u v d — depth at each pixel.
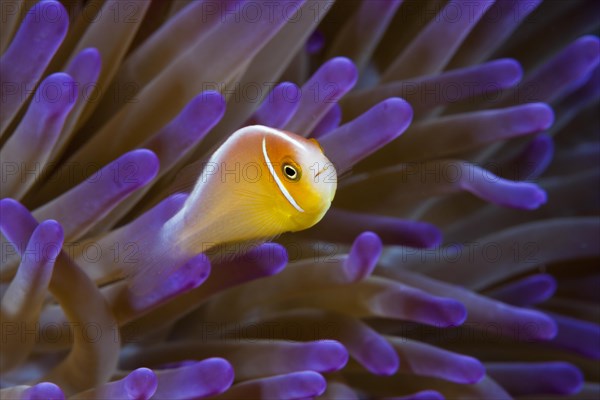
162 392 0.51
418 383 0.59
